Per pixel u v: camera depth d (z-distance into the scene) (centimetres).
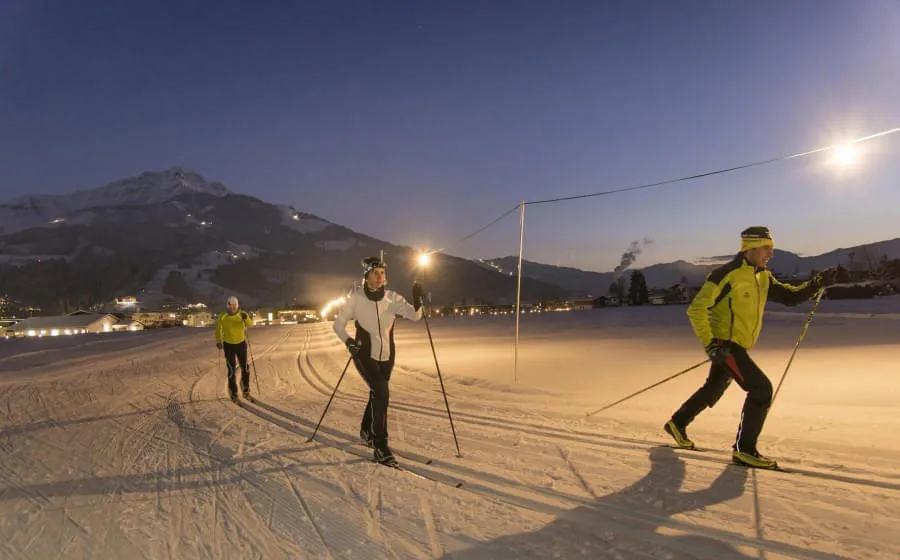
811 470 418
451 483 436
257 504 407
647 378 977
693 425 587
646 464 454
